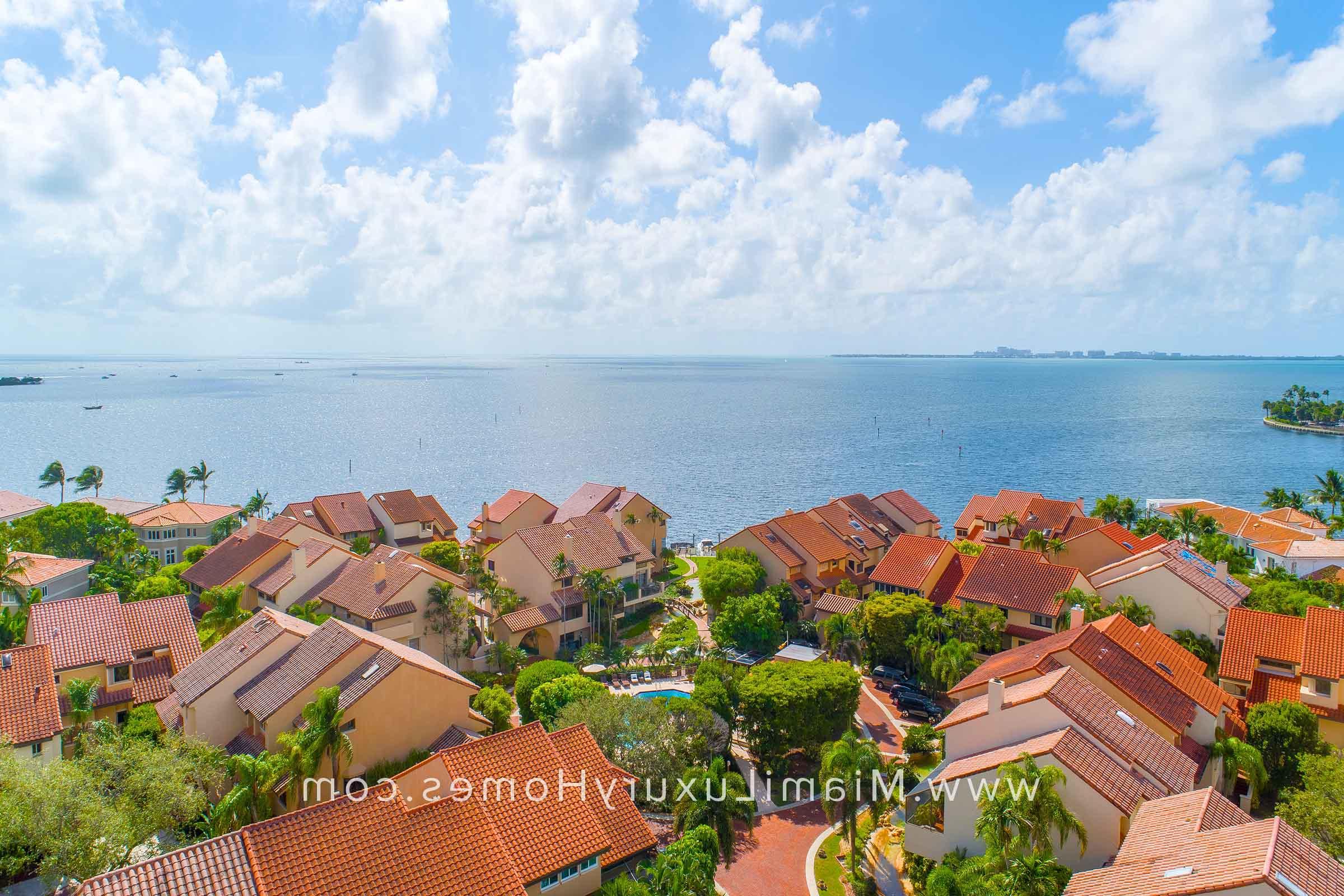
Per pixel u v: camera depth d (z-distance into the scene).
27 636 58.38
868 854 47.72
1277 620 61.53
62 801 36.34
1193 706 50.72
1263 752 50.94
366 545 106.12
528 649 83.81
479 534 120.19
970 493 191.75
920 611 75.19
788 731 56.44
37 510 117.25
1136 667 52.34
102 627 61.44
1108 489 195.75
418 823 34.12
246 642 55.84
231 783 49.06
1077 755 40.88
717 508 176.88
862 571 100.06
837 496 188.75
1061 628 71.19
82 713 51.81
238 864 30.62
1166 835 34.06
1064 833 38.00
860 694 68.81
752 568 88.00
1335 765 43.16
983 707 48.56
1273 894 27.23
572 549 88.00
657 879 36.75
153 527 120.00
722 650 75.25
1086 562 92.62
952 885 37.88
